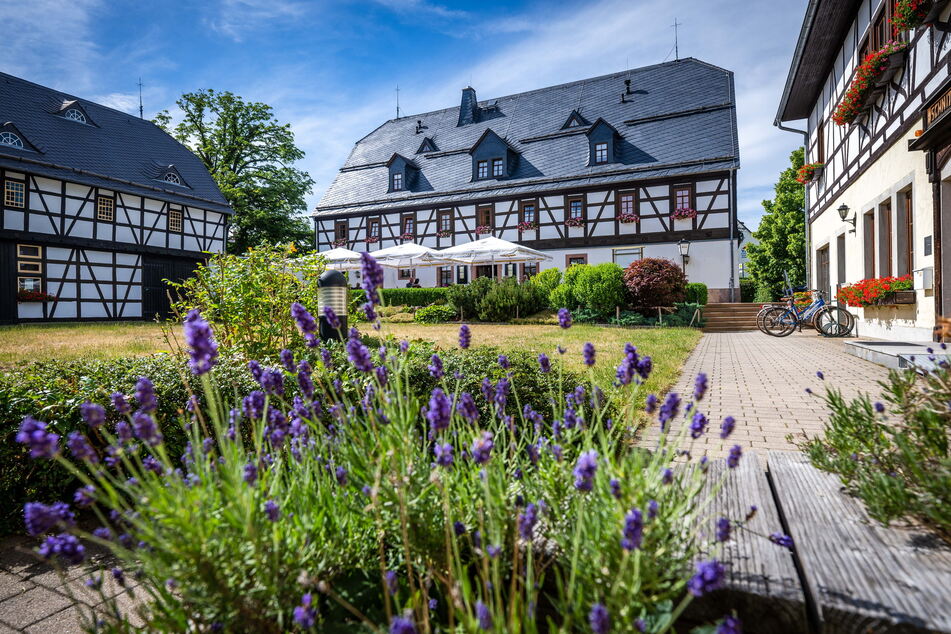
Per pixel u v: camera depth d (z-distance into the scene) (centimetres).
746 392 591
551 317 2002
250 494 130
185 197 2719
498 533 133
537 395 340
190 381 329
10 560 262
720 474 213
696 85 2848
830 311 1447
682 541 136
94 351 990
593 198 2716
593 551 130
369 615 148
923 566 132
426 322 2122
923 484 153
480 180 3061
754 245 3403
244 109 3338
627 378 182
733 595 128
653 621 124
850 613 114
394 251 2477
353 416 193
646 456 163
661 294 1859
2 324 2062
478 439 139
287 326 621
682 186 2547
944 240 872
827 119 1633
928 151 884
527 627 116
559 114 3158
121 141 2722
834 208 1580
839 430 212
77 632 202
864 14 1223
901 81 1041
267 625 130
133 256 2520
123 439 137
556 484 154
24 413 291
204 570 120
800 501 178
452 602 128
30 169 2127
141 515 132
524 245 2866
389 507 152
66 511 128
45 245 2212
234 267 614
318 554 149
